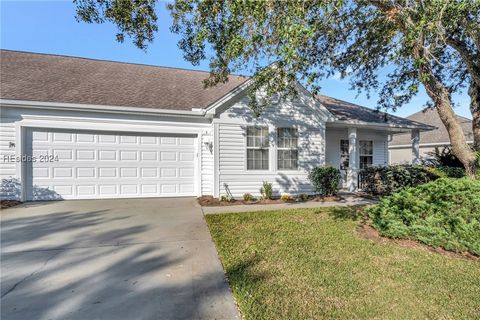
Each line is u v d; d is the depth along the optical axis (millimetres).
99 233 5406
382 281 3502
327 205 8406
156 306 2902
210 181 9953
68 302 2957
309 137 10453
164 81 11734
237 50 4496
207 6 4762
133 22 5254
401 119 13172
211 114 9242
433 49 5582
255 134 9859
